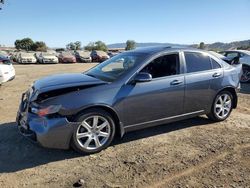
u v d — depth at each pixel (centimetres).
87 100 466
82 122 467
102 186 388
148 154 485
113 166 444
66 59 3738
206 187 383
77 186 388
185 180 401
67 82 498
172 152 492
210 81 602
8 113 741
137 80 501
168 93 542
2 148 509
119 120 499
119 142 535
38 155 484
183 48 587
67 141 462
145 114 524
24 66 2920
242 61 1287
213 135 570
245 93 1023
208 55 617
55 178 412
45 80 534
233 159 464
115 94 489
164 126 620
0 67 1120
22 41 7994
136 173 422
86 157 477
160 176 412
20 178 413
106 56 4100
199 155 479
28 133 479
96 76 547
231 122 651
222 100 641
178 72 562
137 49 606
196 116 616
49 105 451
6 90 1110
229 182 395
